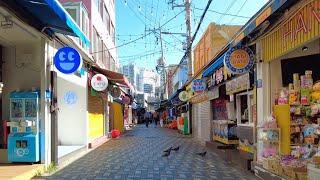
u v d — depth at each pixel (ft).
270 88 32.76
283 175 27.07
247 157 37.47
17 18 30.73
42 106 36.76
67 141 56.80
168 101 154.10
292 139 29.14
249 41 33.88
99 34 86.22
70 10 63.10
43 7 29.45
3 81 38.99
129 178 32.60
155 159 45.24
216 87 55.06
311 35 23.12
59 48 40.73
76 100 57.00
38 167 34.27
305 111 28.86
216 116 60.80
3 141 38.45
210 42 68.13
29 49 38.91
